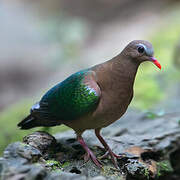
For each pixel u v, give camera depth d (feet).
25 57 78.59
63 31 82.23
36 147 23.91
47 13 96.94
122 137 29.12
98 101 23.43
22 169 18.66
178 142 30.27
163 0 97.76
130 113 38.50
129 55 23.32
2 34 84.94
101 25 93.76
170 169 27.81
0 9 95.25
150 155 27.58
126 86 23.32
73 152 25.35
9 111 47.42
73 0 102.37
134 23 89.40
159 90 48.42
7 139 35.50
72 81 24.14
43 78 72.43
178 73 53.72
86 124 24.06
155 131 32.07
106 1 101.76
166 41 68.59
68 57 76.69
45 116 25.26
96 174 22.97
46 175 19.07
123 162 24.97
